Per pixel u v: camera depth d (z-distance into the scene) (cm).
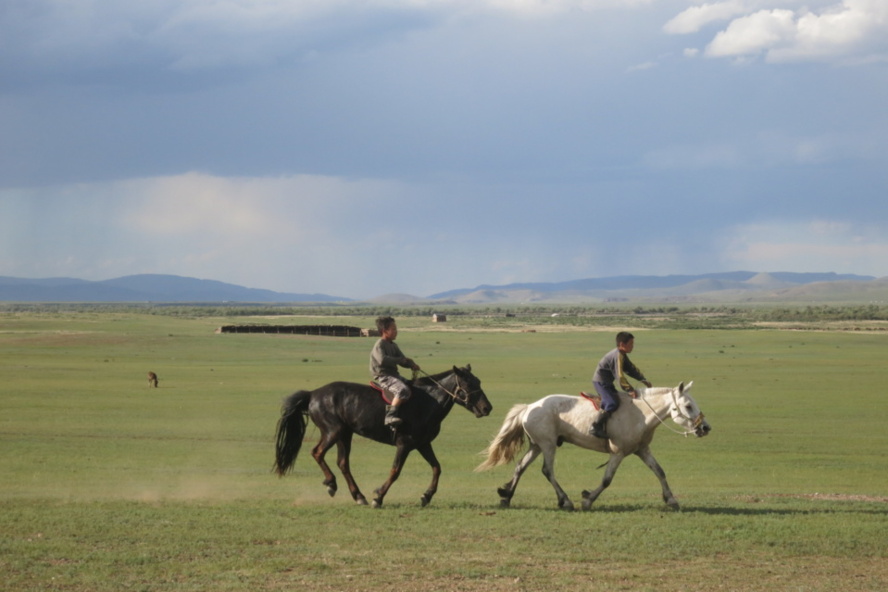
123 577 891
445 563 974
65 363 6225
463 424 3322
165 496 1527
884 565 1010
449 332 12238
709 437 2947
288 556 989
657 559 1018
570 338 10644
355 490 1406
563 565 981
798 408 3816
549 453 1390
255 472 1989
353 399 1404
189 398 3997
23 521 1158
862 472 2175
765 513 1323
